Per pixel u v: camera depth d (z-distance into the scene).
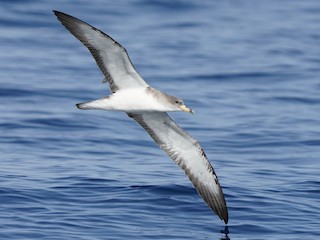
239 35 33.28
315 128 22.25
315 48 31.83
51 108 23.12
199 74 27.72
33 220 14.81
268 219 15.37
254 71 28.22
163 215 15.45
